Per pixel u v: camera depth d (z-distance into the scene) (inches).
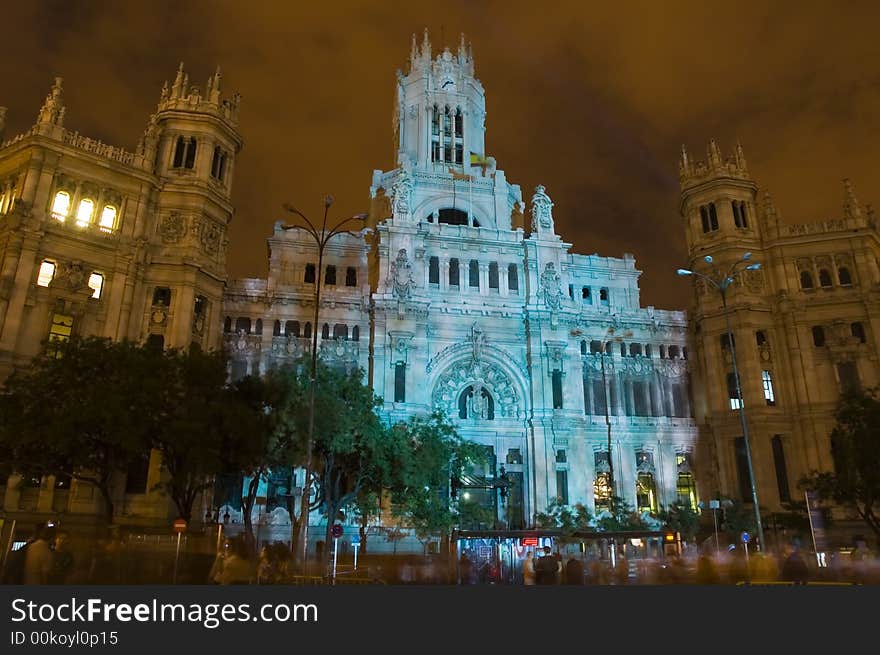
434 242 3366.1
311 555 2237.9
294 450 2069.4
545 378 3213.6
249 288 3043.8
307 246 3292.3
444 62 4247.0
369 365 3063.5
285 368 2237.9
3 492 2214.6
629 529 2598.4
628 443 3287.4
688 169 3646.7
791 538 2753.4
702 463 3304.6
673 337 3499.0
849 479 2224.4
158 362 1936.5
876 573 1535.4
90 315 2516.0
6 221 2409.0
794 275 3312.0
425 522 2293.3
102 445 1875.0
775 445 3115.2
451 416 3105.3
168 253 2726.4
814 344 3211.1
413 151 4089.6
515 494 3068.4
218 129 2974.9
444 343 3203.7
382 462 2164.1
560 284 3393.2
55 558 964.0
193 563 1530.5
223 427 1898.4
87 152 2625.5
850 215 3321.9
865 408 2266.2
